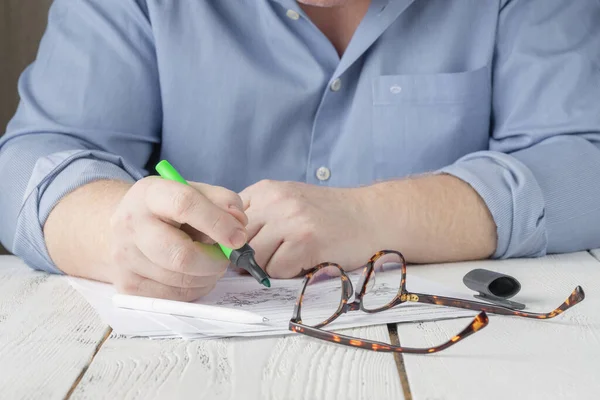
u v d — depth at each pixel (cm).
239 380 64
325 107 138
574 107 132
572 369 65
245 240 80
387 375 64
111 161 115
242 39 138
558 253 115
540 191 111
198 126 139
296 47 136
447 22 140
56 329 79
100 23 137
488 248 109
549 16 141
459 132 140
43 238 103
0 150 128
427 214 106
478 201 109
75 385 63
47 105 133
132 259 85
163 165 88
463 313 80
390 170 140
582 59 135
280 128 138
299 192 101
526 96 136
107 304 87
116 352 71
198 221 79
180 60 137
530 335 74
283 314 81
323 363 67
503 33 141
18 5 203
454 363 67
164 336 75
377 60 138
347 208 102
